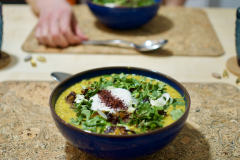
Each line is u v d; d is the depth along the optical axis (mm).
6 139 481
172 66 676
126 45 765
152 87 478
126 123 417
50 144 473
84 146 394
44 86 599
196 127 504
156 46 718
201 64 687
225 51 744
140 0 845
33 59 699
